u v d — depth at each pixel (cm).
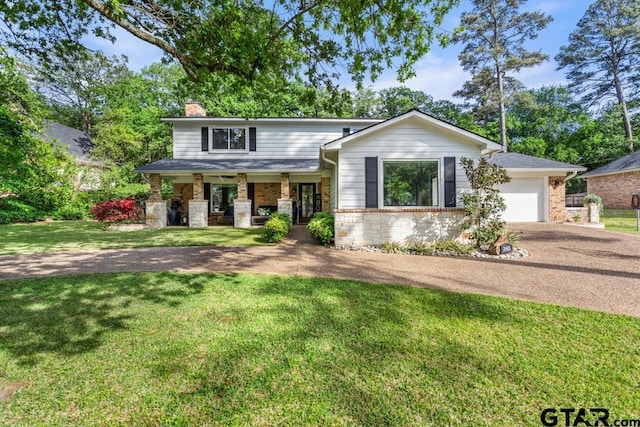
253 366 279
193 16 519
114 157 2223
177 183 1861
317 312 406
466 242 903
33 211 1759
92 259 734
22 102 1673
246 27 552
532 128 2909
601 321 373
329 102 725
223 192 1919
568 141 2669
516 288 514
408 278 580
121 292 482
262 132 1717
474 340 328
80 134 2633
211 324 368
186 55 562
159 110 2483
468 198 859
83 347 312
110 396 239
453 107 3444
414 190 940
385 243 902
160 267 653
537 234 1102
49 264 678
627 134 2608
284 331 349
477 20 2578
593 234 1090
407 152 935
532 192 1488
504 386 252
